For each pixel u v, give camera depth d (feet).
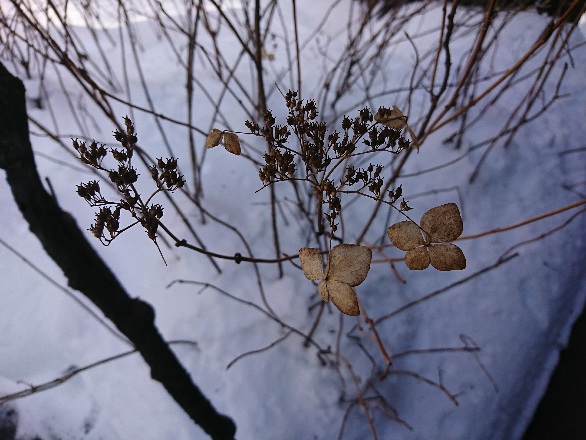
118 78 1.89
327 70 1.99
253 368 1.24
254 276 1.39
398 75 1.93
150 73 1.92
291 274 1.41
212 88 1.86
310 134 0.62
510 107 1.75
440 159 1.62
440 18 2.16
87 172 1.49
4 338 1.24
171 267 1.38
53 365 1.26
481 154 1.62
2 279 1.31
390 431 1.20
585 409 1.17
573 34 1.93
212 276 1.37
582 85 1.80
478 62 1.39
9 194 1.44
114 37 2.14
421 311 1.36
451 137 1.60
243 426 1.16
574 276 1.46
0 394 1.18
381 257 1.44
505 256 1.44
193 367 1.24
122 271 1.36
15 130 0.52
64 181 1.47
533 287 1.40
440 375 1.28
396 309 1.35
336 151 0.62
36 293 1.30
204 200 1.53
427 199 1.55
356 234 1.48
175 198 1.52
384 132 0.62
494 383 1.27
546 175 1.60
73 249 0.59
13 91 0.51
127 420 1.18
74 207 1.43
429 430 1.21
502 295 1.38
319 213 0.75
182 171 1.59
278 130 0.61
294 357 1.26
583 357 1.31
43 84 1.67
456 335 1.33
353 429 1.19
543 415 1.28
